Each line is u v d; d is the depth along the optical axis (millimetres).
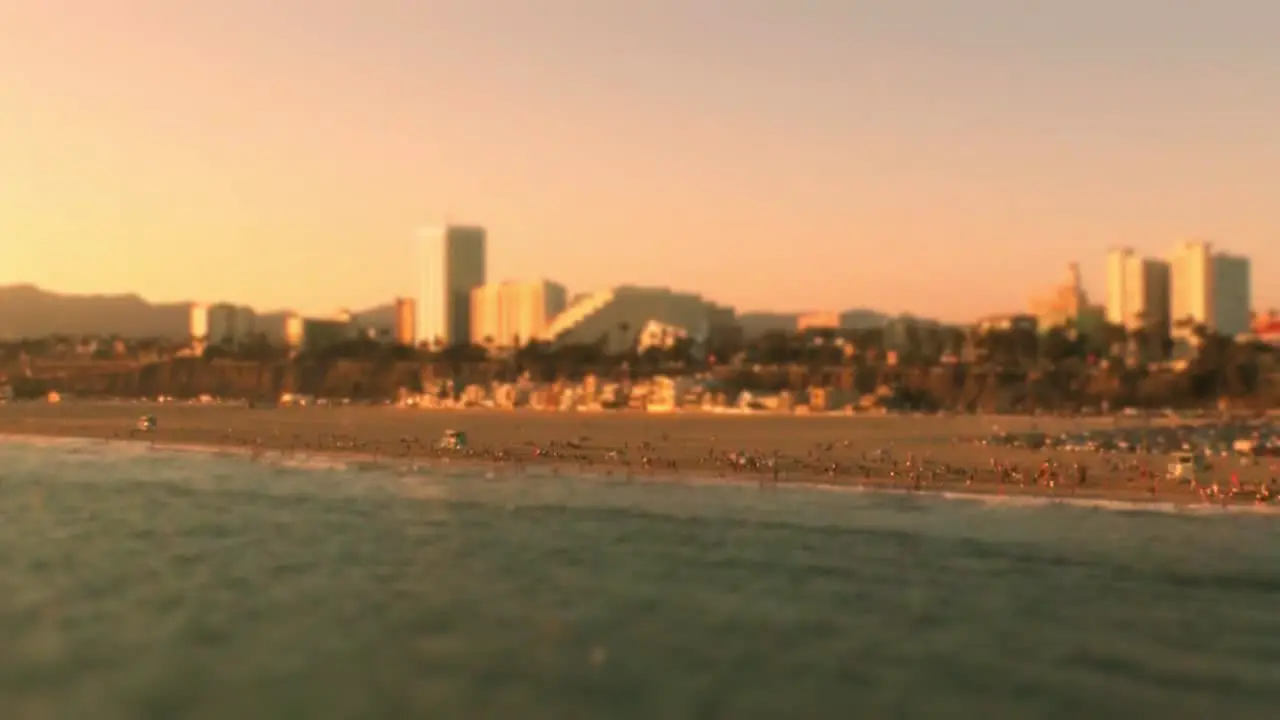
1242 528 71688
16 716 36531
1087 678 41188
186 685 39375
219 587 53500
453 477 98688
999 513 77625
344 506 80250
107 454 121438
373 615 48531
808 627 47281
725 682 40156
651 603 51062
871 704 38219
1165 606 51469
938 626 47781
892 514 77188
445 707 37469
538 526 71750
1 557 60188
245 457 117438
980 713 37500
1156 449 124812
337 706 37469
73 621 47156
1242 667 42531
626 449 121500
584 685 39656
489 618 48219
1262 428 154000
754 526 71938
